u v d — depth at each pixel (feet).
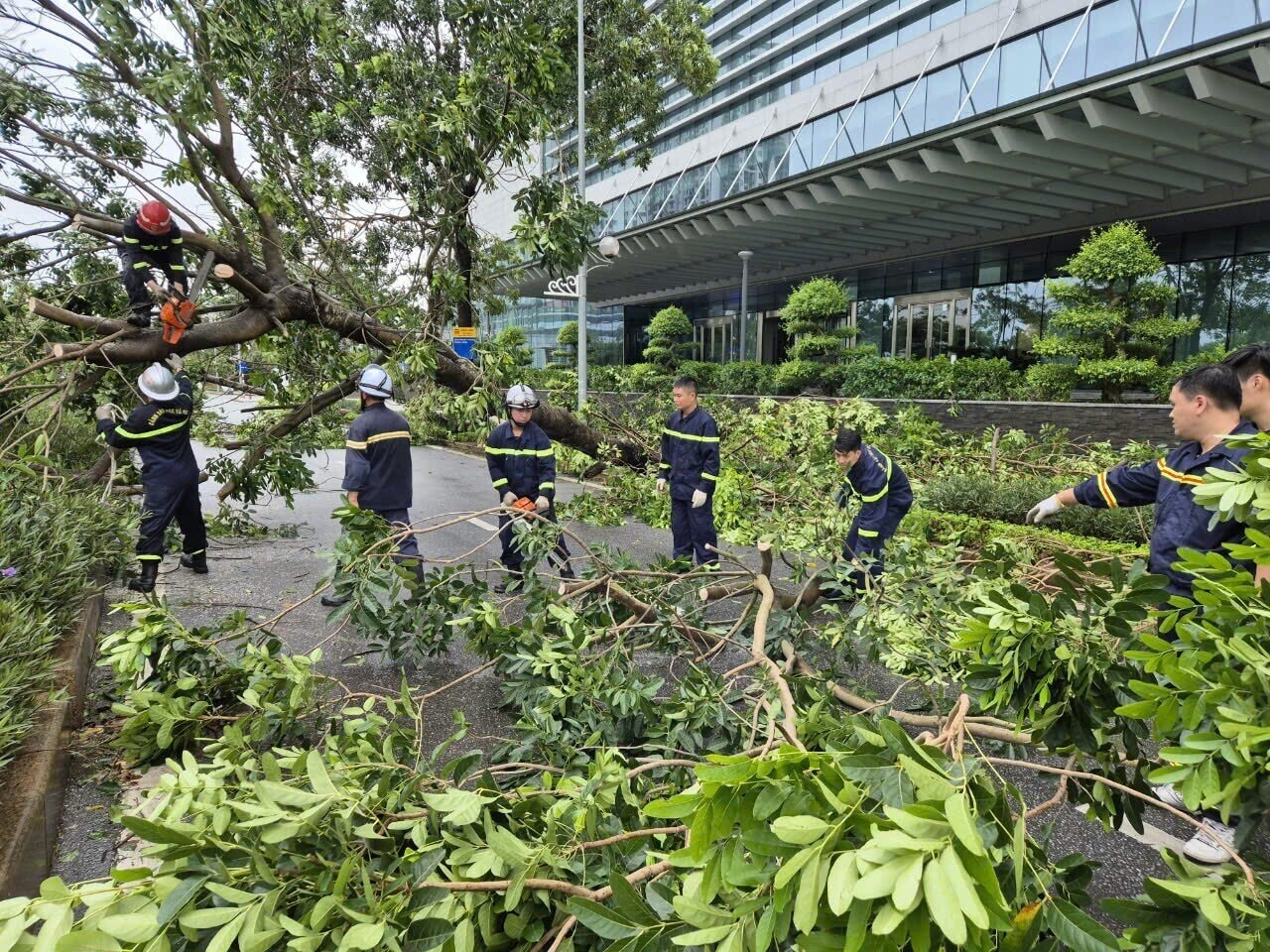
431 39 34.99
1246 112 33.81
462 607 12.28
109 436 17.58
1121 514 22.25
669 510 23.99
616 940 4.18
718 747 8.61
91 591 14.15
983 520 24.44
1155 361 36.19
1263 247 44.45
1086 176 42.39
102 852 8.41
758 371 62.59
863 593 11.76
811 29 77.25
